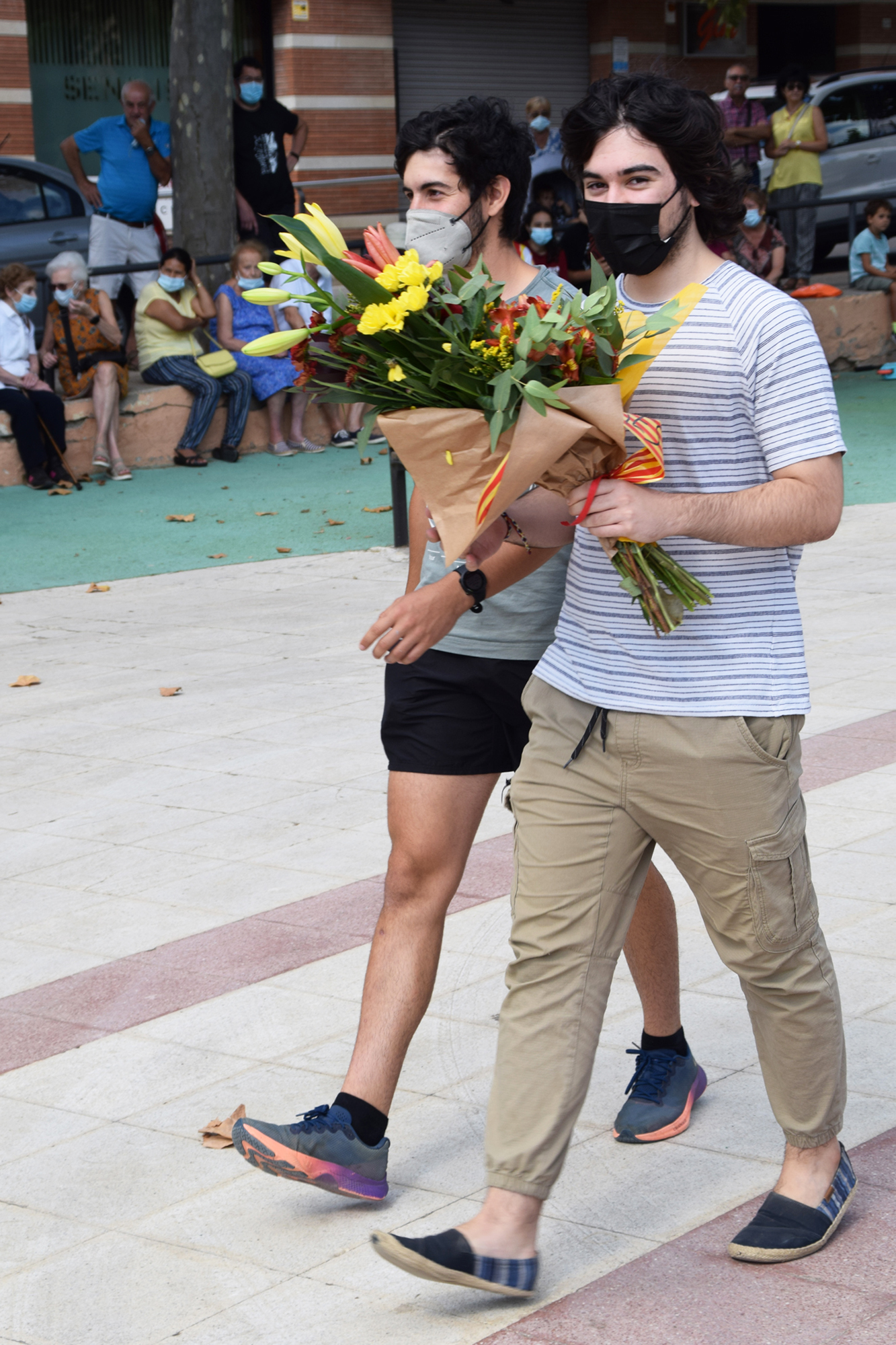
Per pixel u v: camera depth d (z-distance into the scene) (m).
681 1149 3.53
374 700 7.65
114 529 12.55
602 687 2.95
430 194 3.32
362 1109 3.29
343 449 15.73
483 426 2.72
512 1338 2.84
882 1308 2.86
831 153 20.64
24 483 14.18
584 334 2.64
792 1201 3.08
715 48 29.80
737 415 2.85
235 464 15.10
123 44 24.72
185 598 10.34
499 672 3.38
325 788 6.35
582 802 2.98
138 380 15.62
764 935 2.96
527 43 28.41
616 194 2.87
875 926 4.66
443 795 3.39
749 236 17.67
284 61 25.44
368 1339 2.88
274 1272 3.12
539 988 2.98
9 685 8.24
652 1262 3.07
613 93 2.86
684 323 2.83
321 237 2.76
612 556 2.82
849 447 15.12
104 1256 3.21
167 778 6.57
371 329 2.68
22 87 23.42
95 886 5.39
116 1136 3.72
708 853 2.93
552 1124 2.92
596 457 2.73
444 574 3.43
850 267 19.42
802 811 2.98
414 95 27.44
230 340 15.06
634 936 3.53
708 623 2.89
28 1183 3.52
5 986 4.60
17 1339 2.93
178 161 16.08
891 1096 3.68
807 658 7.94
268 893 5.23
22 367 13.98
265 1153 3.22
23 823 6.10
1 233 17.03
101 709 7.71
